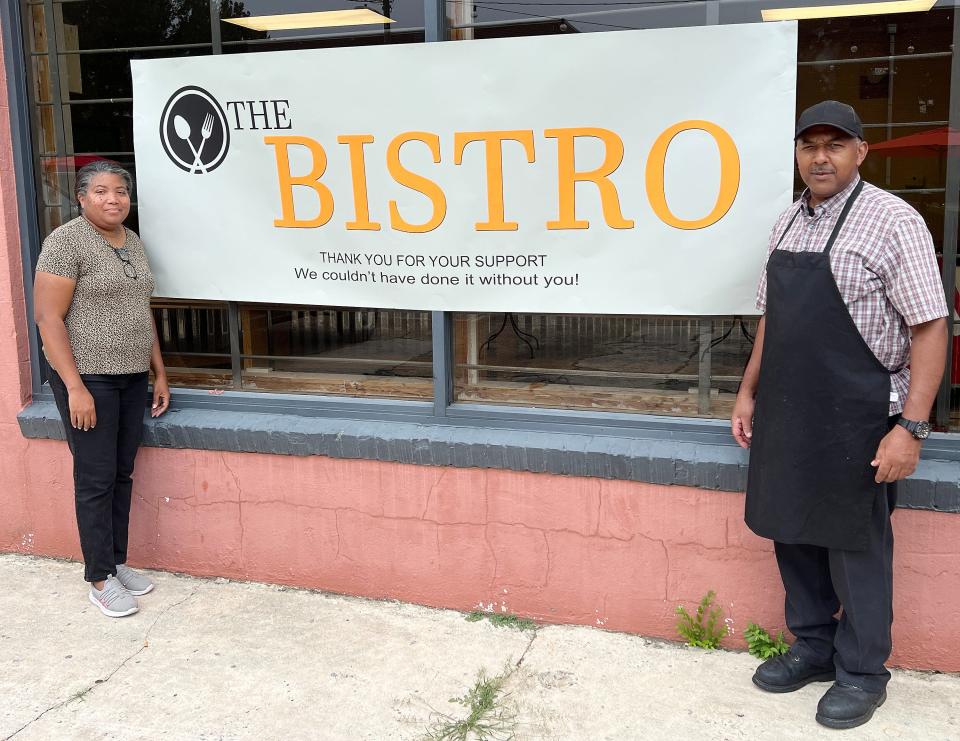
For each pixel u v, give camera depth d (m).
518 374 3.48
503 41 3.12
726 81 2.94
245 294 3.66
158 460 3.81
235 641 3.32
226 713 2.89
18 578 3.87
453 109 3.22
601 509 3.27
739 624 3.19
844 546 2.63
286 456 3.62
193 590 3.73
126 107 3.79
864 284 2.52
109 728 2.83
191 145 3.62
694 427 3.20
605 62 3.03
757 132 2.94
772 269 2.66
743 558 3.14
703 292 3.09
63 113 3.89
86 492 3.49
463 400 3.55
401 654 3.21
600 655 3.18
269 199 3.55
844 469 2.59
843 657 2.79
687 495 3.16
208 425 3.68
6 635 3.39
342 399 3.65
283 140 3.47
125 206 3.45
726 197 3.01
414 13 3.35
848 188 2.59
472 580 3.48
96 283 3.36
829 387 2.57
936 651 3.01
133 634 3.39
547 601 3.40
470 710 2.88
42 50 3.88
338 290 3.53
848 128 2.47
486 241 3.29
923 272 2.46
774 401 2.66
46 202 3.97
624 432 3.29
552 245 3.22
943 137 2.92
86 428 3.42
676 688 2.98
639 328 3.30
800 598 2.90
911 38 2.92
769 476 2.69
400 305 3.46
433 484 3.45
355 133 3.36
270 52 3.40
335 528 3.62
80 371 3.41
